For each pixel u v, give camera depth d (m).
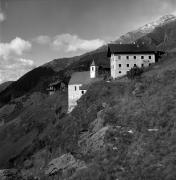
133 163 37.78
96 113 75.44
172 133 42.06
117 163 39.38
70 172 44.00
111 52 105.50
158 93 63.31
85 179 38.47
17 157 99.00
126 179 34.34
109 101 75.81
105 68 121.69
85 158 46.78
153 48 108.94
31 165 73.00
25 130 128.75
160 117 49.81
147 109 56.31
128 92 75.94
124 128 52.19
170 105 53.03
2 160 107.19
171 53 104.44
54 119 114.94
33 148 95.75
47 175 47.69
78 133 70.69
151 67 92.94
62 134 81.31
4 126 149.88
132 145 43.72
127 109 61.84
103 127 58.06
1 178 44.84
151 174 33.44
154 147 39.75
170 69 77.88
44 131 107.31
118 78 98.75
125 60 105.69
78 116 84.31
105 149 45.59
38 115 135.75
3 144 128.50
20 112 182.25
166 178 31.53
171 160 34.66
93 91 90.25
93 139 53.50
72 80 116.25
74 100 113.62
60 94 148.00
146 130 47.25
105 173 37.41
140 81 78.19
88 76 115.88
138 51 106.00
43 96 187.00
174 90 60.78
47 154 73.81
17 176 47.00
